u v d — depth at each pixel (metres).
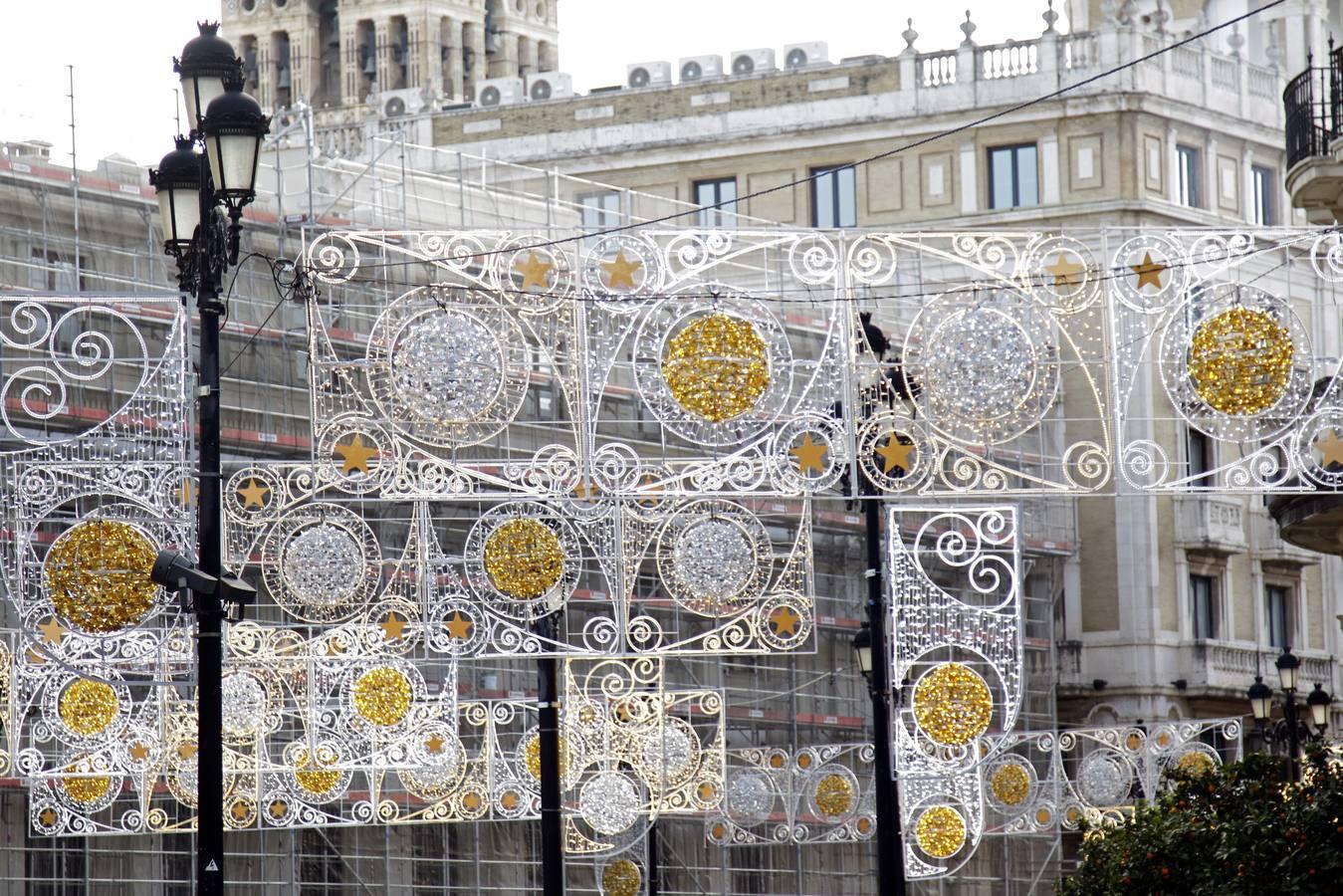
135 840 73.25
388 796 79.81
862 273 39.28
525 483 40.84
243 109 35.84
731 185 110.25
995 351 38.62
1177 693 103.69
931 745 48.25
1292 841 38.59
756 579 46.12
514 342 40.19
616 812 64.88
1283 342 38.41
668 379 38.97
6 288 61.69
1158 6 106.38
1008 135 105.94
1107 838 42.00
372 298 77.75
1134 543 103.12
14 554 43.19
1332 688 109.94
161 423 41.66
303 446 76.62
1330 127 54.22
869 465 38.97
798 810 93.69
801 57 111.56
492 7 186.88
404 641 52.53
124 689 53.16
